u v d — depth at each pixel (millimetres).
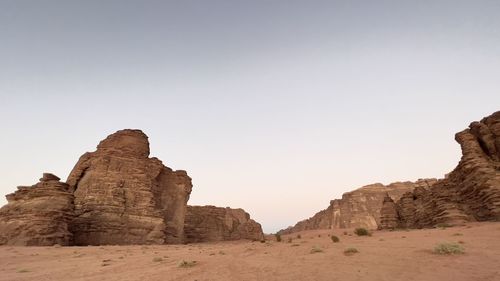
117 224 53281
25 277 16359
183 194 70562
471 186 40750
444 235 22500
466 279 8898
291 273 11977
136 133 64875
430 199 48625
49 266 20953
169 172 70500
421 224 49188
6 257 26750
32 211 43969
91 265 20562
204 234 89500
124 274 15805
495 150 42062
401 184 159875
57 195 46812
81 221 51562
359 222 142125
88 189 55781
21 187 48500
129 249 34781
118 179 57469
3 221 43938
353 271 11273
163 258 22188
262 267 14195
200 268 15547
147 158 64812
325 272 11500
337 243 23062
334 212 158875
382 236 28250
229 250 25812
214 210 98562
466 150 43719
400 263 12008
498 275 9000
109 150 60344
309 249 19891
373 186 162750
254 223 110062
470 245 15188
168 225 65125
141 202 57406
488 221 35469
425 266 11070
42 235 41812
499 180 37250
